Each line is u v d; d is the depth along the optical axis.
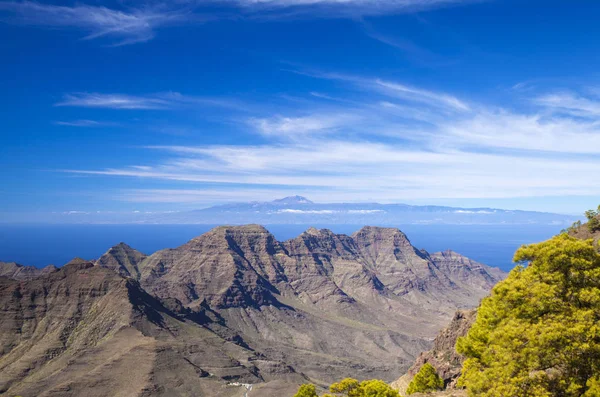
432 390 87.88
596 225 71.19
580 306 43.66
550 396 40.56
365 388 68.88
